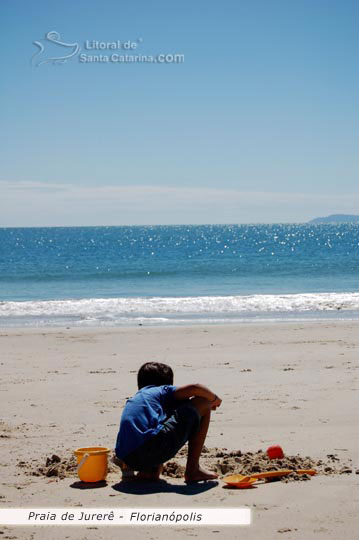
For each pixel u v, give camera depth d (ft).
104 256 198.80
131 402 15.99
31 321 60.13
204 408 15.89
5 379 32.81
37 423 23.40
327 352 40.50
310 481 15.56
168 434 15.33
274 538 12.00
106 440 20.72
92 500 14.48
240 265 147.23
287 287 95.91
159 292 90.99
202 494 14.75
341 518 12.91
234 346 43.55
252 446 19.58
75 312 66.03
